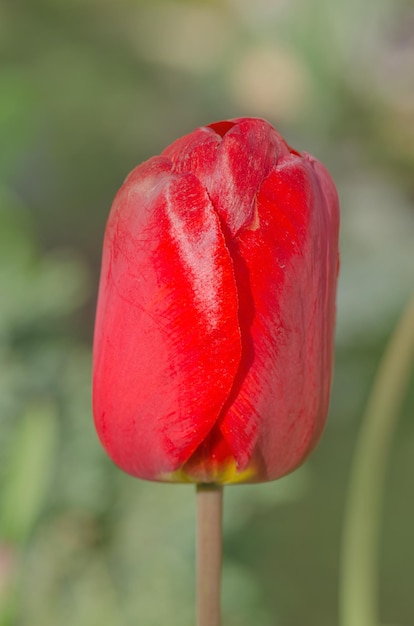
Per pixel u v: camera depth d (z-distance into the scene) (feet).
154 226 1.43
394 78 4.40
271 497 2.56
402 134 4.37
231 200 1.43
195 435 1.45
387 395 1.74
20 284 2.70
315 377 1.47
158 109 6.20
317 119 4.52
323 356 1.47
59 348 2.72
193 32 7.97
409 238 3.94
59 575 2.43
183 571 2.49
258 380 1.44
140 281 1.44
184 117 6.03
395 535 3.49
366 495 1.76
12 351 2.60
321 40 4.49
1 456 2.28
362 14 4.43
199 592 1.51
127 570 2.48
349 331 3.71
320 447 3.79
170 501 2.56
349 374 3.78
